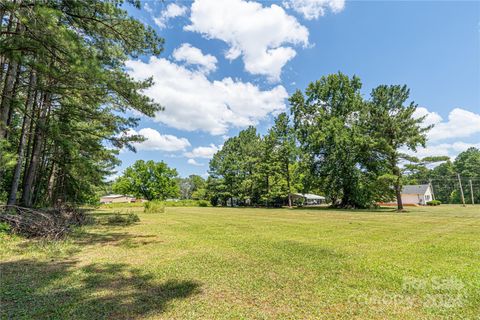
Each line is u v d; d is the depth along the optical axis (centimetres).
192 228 1219
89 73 727
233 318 313
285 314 325
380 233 1058
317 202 5834
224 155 5000
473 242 851
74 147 1217
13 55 730
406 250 721
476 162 5700
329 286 430
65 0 845
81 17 898
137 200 5831
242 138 4962
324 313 329
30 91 1061
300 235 1000
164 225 1339
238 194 4569
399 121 2420
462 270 524
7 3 675
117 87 857
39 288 408
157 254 661
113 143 1365
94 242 822
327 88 3284
